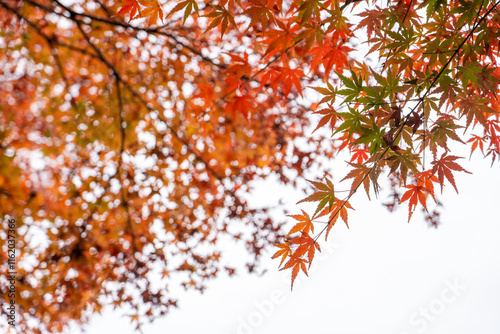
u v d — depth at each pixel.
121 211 5.64
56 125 5.45
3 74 5.36
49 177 5.31
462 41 1.87
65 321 5.58
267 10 1.95
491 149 2.32
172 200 5.85
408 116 1.77
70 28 5.76
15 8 4.89
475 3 1.70
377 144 1.73
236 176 6.06
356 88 1.70
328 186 1.85
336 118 1.98
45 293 5.32
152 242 5.79
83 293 5.51
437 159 1.86
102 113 5.74
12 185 5.05
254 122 5.79
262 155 6.00
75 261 5.34
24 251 5.20
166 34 5.16
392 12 1.94
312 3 1.82
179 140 5.77
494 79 1.84
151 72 5.90
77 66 5.89
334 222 1.89
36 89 5.55
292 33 2.05
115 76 5.42
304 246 1.92
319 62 2.33
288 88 2.44
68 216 5.35
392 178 4.15
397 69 2.05
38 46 5.64
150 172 5.65
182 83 5.89
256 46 2.77
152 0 1.98
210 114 2.95
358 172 1.83
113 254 5.62
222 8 1.93
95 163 5.64
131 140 5.86
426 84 1.80
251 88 4.91
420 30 1.93
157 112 5.91
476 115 1.89
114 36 5.73
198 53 5.40
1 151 5.08
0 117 5.22
